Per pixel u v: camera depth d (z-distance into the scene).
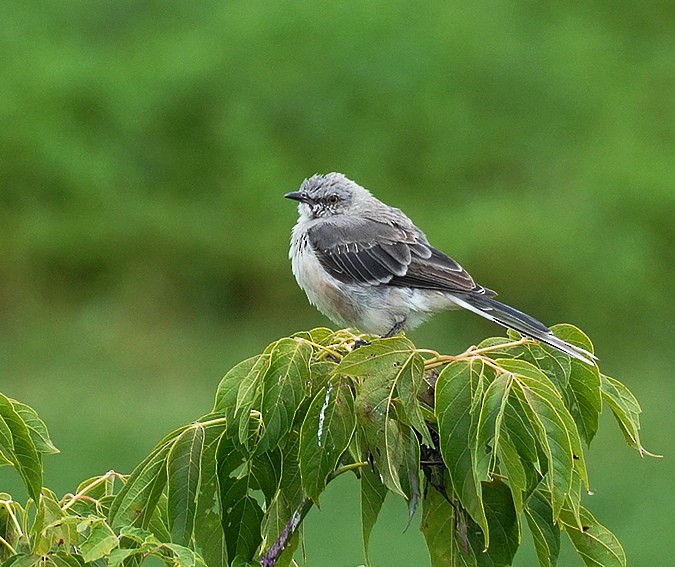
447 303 8.66
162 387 16.36
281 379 5.25
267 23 22.45
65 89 21.08
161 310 18.67
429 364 5.35
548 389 5.01
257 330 18.47
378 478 5.61
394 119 22.03
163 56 21.91
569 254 19.17
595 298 19.08
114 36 23.09
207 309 18.86
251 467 5.38
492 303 8.52
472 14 23.73
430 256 8.81
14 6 22.95
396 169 21.78
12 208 19.97
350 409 5.25
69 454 13.80
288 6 22.70
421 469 5.68
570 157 21.98
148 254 19.12
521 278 19.03
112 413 15.27
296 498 5.57
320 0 22.72
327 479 5.48
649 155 21.44
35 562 5.02
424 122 22.06
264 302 19.03
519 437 5.02
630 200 20.27
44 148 20.20
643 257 19.45
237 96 21.70
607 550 5.62
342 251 8.89
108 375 16.83
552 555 5.62
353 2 22.92
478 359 5.15
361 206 9.30
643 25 25.52
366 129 21.86
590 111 23.03
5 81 20.98
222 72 21.80
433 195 21.42
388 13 22.98
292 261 9.30
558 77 23.25
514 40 23.69
